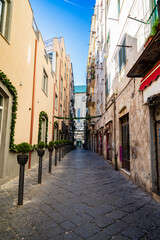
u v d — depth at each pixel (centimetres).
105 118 1316
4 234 233
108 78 1177
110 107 1063
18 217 285
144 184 458
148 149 441
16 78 623
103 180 583
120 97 787
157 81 379
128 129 693
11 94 563
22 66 687
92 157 1511
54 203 352
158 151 416
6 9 557
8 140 539
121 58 781
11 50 571
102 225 262
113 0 979
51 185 494
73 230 246
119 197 401
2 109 533
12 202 353
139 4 542
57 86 1788
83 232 241
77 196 401
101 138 1620
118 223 270
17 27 624
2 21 539
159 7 310
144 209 329
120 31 800
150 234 238
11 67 575
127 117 712
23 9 686
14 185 485
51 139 1433
